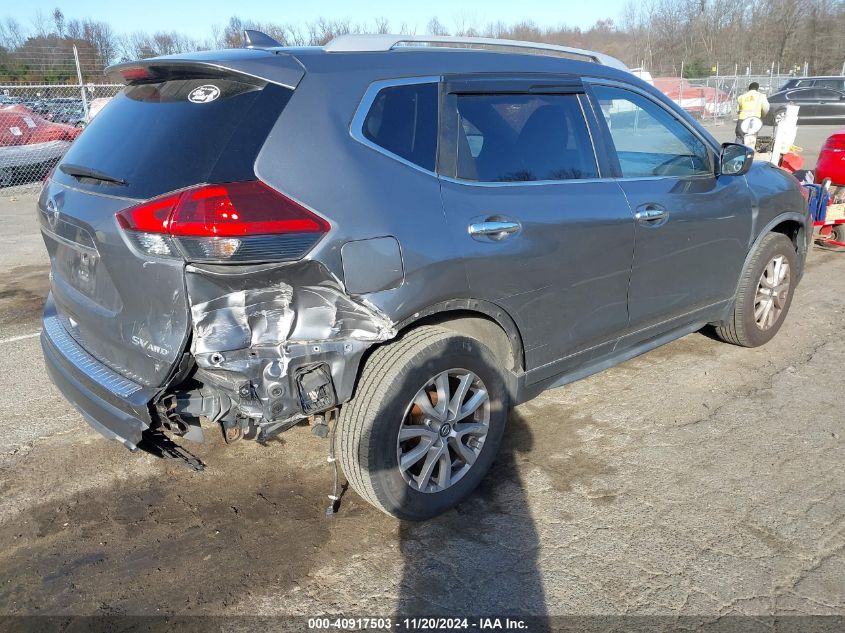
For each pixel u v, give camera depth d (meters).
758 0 53.97
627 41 58.38
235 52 2.86
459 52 3.21
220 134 2.55
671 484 3.35
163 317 2.52
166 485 3.43
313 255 2.51
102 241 2.63
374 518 3.15
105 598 2.68
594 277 3.47
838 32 53.22
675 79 28.03
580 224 3.32
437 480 3.05
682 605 2.59
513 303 3.13
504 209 3.06
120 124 2.93
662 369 4.67
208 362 2.49
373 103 2.82
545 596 2.66
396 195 2.75
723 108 27.41
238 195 2.42
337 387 2.69
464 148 3.05
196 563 2.87
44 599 2.68
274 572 2.81
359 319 2.67
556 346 3.43
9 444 3.82
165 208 2.42
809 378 4.47
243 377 2.54
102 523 3.14
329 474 3.51
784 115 8.05
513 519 3.12
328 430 2.88
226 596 2.69
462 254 2.88
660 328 4.06
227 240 2.39
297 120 2.62
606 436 3.81
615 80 3.76
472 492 3.28
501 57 3.32
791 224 5.00
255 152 2.51
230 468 3.57
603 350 3.74
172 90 2.85
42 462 3.64
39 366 4.91
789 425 3.88
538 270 3.18
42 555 2.93
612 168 3.62
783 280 4.84
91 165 2.85
